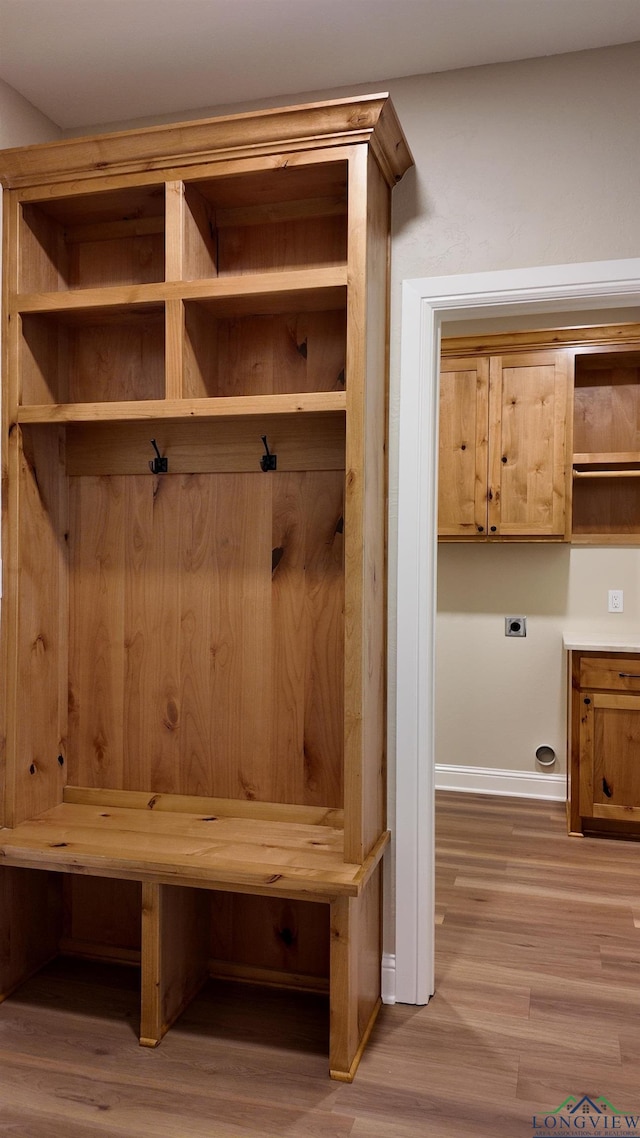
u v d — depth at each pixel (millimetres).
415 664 2227
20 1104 1828
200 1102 1836
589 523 4152
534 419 3990
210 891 2414
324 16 1999
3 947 2271
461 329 3986
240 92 2371
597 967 2451
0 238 2262
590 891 3010
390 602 2258
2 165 2217
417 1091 1873
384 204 2188
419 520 2219
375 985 2217
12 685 2240
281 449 2281
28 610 2293
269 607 2305
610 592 4109
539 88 2152
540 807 4051
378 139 1980
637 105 2088
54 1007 2242
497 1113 1796
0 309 2252
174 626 2389
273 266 2293
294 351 2293
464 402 4082
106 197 2225
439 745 4363
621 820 3547
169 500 2389
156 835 2174
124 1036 2104
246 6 1969
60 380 2447
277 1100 1842
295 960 2359
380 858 2197
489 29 2041
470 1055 2014
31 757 2316
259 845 2098
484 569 4277
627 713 3512
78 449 2459
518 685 4238
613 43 2096
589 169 2119
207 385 2285
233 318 2340
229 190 2176
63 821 2295
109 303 2156
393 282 2248
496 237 2176
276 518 2297
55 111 2484
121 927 2502
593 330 3889
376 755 2166
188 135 2055
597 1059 1999
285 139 1997
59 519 2447
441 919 2773
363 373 1945
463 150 2203
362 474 1947
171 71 2260
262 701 2314
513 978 2389
